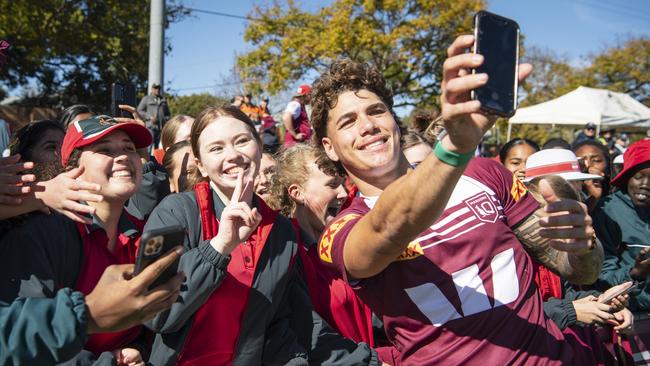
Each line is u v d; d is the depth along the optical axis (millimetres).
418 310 1848
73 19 21531
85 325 1300
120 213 2344
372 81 2123
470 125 1331
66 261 1983
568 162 3289
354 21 25875
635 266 3098
